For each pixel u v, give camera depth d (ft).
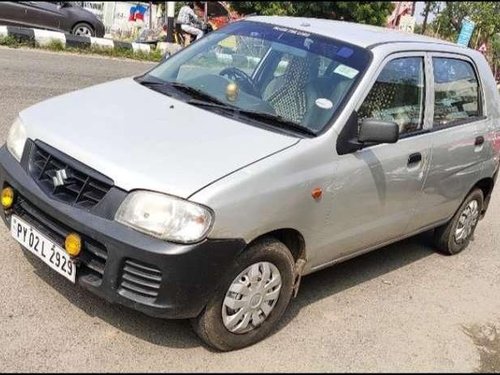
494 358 14.05
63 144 12.07
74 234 11.40
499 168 20.98
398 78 15.28
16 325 12.12
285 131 13.23
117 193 11.19
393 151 14.84
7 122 24.54
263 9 89.51
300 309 14.57
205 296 11.41
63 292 13.41
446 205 17.87
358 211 14.26
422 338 14.26
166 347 12.23
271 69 14.90
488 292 17.37
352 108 13.83
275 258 12.49
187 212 10.93
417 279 17.37
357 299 15.55
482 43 64.18
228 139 12.48
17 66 35.86
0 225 15.83
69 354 11.57
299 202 12.55
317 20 17.26
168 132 12.48
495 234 22.26
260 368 12.09
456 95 17.67
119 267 11.04
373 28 17.38
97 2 74.90
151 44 50.57
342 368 12.57
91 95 14.43
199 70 15.53
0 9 48.42
